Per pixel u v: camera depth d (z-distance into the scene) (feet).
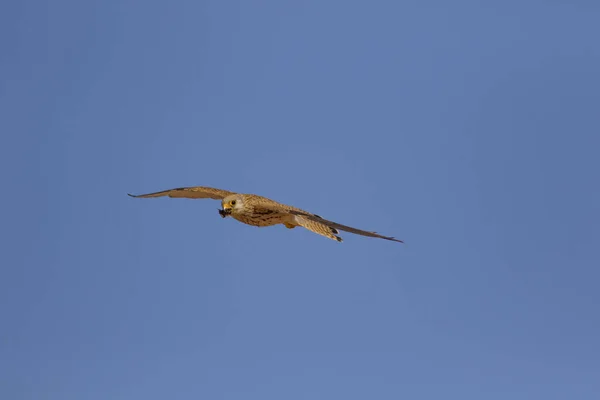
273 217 53.42
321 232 49.47
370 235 41.93
